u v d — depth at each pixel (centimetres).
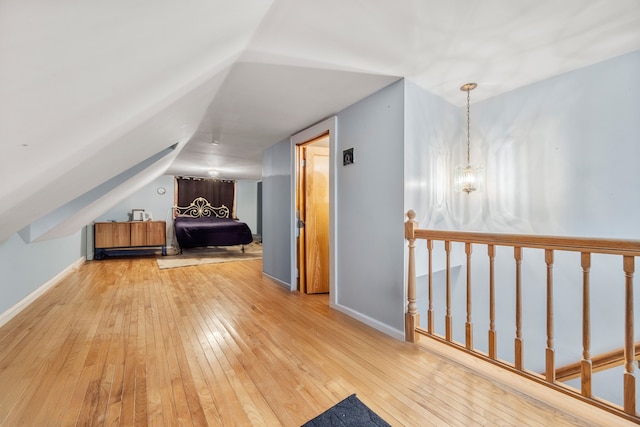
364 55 186
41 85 73
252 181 902
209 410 143
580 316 218
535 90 234
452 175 273
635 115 191
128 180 355
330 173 296
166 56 107
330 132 295
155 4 71
